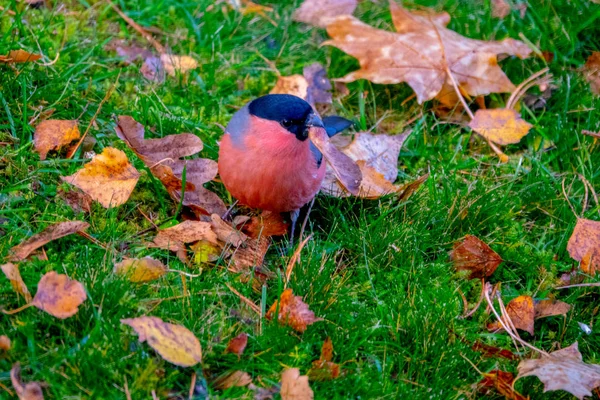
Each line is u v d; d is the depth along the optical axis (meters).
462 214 6.73
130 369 4.71
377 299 5.83
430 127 8.09
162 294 5.32
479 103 8.22
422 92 7.94
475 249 6.32
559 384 4.96
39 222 5.80
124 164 6.11
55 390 4.48
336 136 7.88
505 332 5.78
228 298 5.56
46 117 6.73
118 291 5.05
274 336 5.19
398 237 6.32
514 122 7.74
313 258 5.94
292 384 4.71
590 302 6.21
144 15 8.67
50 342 4.76
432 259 6.52
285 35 8.85
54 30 8.07
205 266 5.84
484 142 7.96
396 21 8.29
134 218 6.21
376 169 7.30
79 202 6.08
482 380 5.25
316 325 5.37
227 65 8.30
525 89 8.13
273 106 5.83
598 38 8.83
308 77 8.35
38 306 4.71
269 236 6.48
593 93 8.25
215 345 5.03
